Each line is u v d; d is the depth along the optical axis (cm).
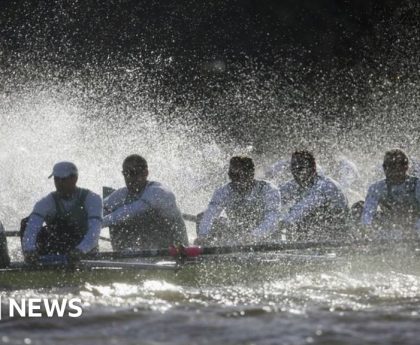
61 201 3581
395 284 3425
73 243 3594
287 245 3516
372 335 2697
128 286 3369
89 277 3403
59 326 2805
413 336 2684
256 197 3919
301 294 3272
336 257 3625
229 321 2873
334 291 3319
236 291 3322
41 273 3356
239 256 3606
